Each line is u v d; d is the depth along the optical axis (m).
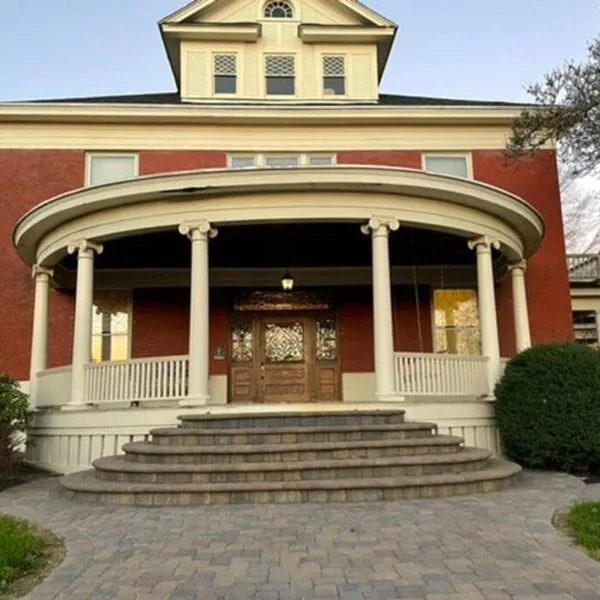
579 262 17.84
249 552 4.43
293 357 13.12
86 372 9.24
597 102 10.04
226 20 15.25
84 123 13.41
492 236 9.80
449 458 6.94
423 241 10.84
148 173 13.37
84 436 9.02
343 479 6.47
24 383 12.38
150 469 6.59
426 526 5.09
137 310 13.05
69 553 4.52
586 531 4.77
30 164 13.20
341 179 8.66
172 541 4.76
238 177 8.66
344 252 11.71
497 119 13.86
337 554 4.34
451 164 13.98
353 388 12.95
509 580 3.75
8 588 3.80
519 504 5.95
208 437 7.39
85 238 9.39
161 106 13.28
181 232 8.88
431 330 13.26
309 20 15.41
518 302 11.27
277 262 12.48
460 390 9.23
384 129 13.95
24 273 12.81
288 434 7.38
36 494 7.29
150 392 8.82
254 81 14.97
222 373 12.82
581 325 17.39
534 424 8.38
